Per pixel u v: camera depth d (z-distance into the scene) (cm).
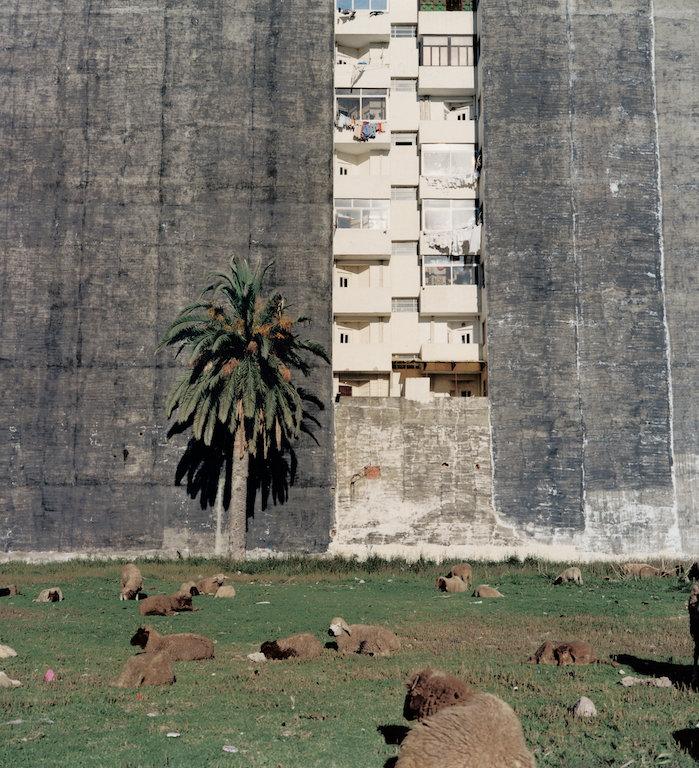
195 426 3625
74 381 4012
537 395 4012
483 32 4378
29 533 3878
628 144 4238
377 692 1109
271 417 3591
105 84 4284
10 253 4112
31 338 4044
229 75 4303
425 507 3934
